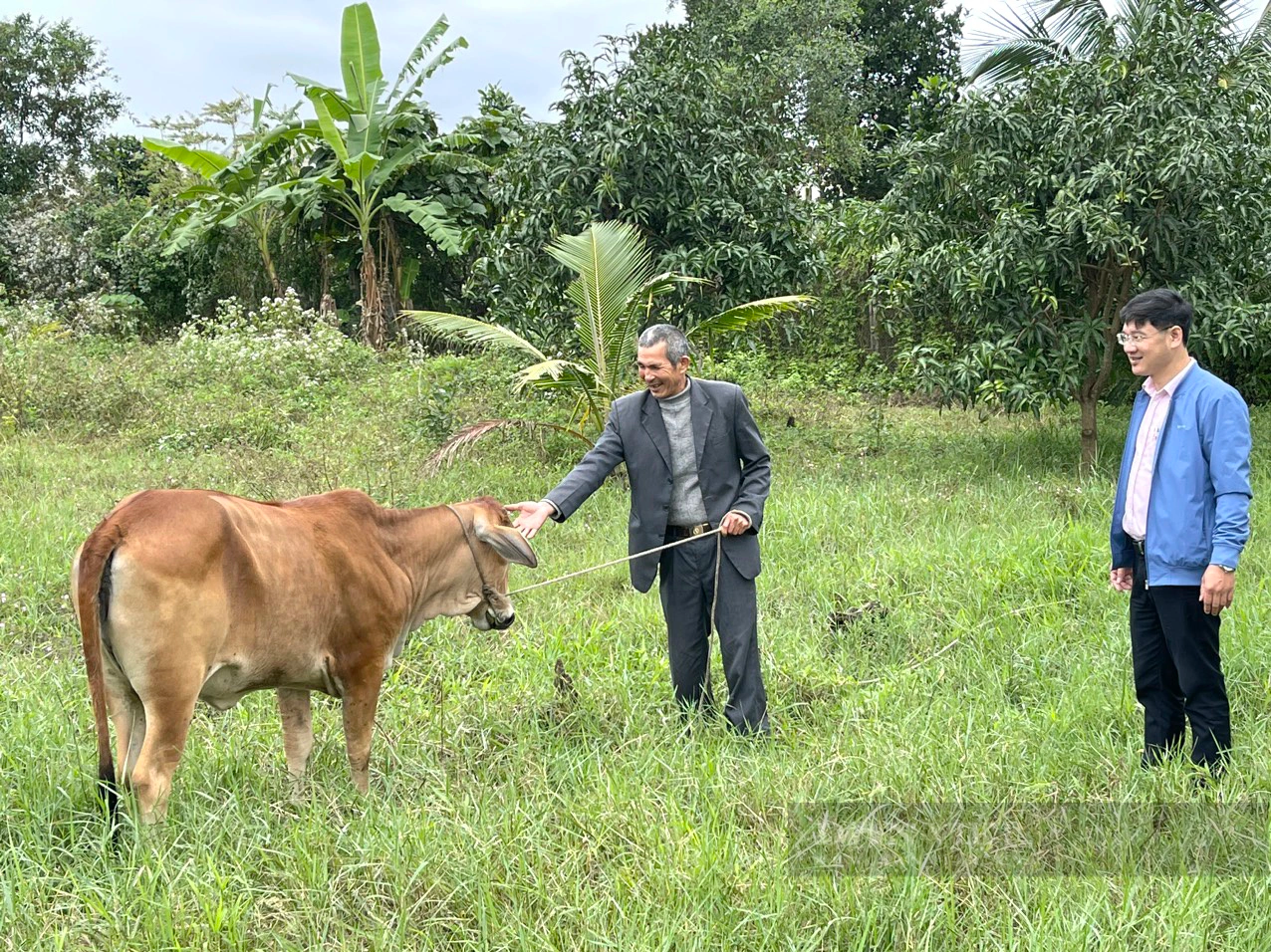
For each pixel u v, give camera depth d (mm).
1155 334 4016
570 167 10289
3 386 12500
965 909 3164
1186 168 8500
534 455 9852
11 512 7438
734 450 4660
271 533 3568
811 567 6699
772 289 11016
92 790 3646
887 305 11188
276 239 20859
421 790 3855
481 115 19875
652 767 3973
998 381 9242
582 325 9203
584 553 7055
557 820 3566
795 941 2941
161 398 12617
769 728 4559
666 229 10719
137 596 3172
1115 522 4281
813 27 22188
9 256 24250
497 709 4562
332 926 3045
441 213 18406
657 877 3164
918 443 11195
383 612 3891
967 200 9945
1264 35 12961
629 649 5254
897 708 4605
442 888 3152
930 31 27531
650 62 10594
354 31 17969
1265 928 3020
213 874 3059
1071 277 9367
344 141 18328
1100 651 5266
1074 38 12109
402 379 12875
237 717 4438
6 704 4359
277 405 12453
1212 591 3820
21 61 28703
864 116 26359
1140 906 3076
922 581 6426
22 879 3084
